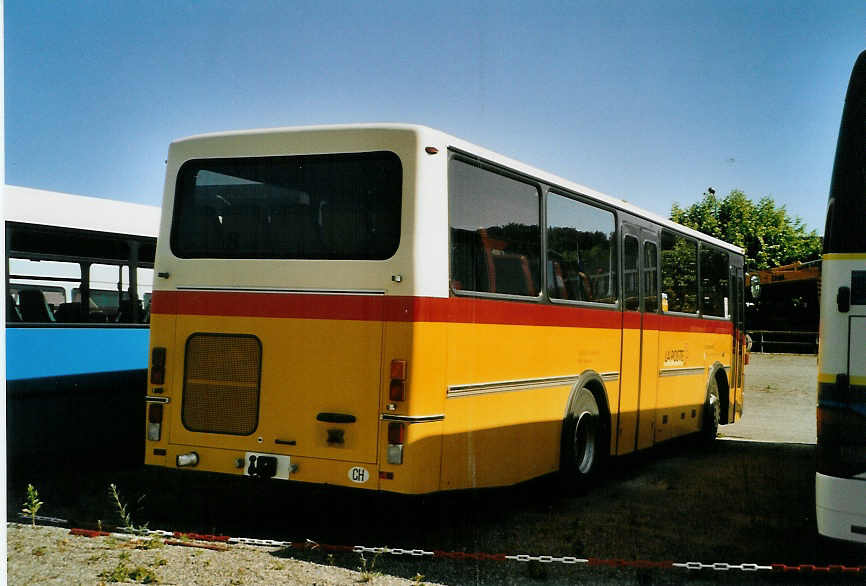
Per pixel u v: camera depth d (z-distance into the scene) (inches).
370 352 254.8
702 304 508.1
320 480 258.2
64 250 360.5
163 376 282.4
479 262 279.0
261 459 266.4
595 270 366.0
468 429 269.7
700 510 328.8
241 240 276.8
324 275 262.7
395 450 249.4
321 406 259.4
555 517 314.0
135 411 390.0
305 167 270.7
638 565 247.9
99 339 372.2
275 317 267.9
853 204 222.8
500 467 287.6
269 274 270.4
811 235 2081.7
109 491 332.2
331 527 289.1
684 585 232.5
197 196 285.7
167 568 223.6
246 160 279.4
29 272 345.4
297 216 269.7
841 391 218.8
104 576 212.8
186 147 289.0
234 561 234.2
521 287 304.2
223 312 275.6
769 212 2102.6
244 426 270.1
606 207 378.3
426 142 258.5
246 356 271.3
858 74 227.5
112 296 381.7
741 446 527.8
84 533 256.1
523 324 302.5
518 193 305.1
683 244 478.9
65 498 315.6
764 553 265.9
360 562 241.4
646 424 417.1
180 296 282.7
